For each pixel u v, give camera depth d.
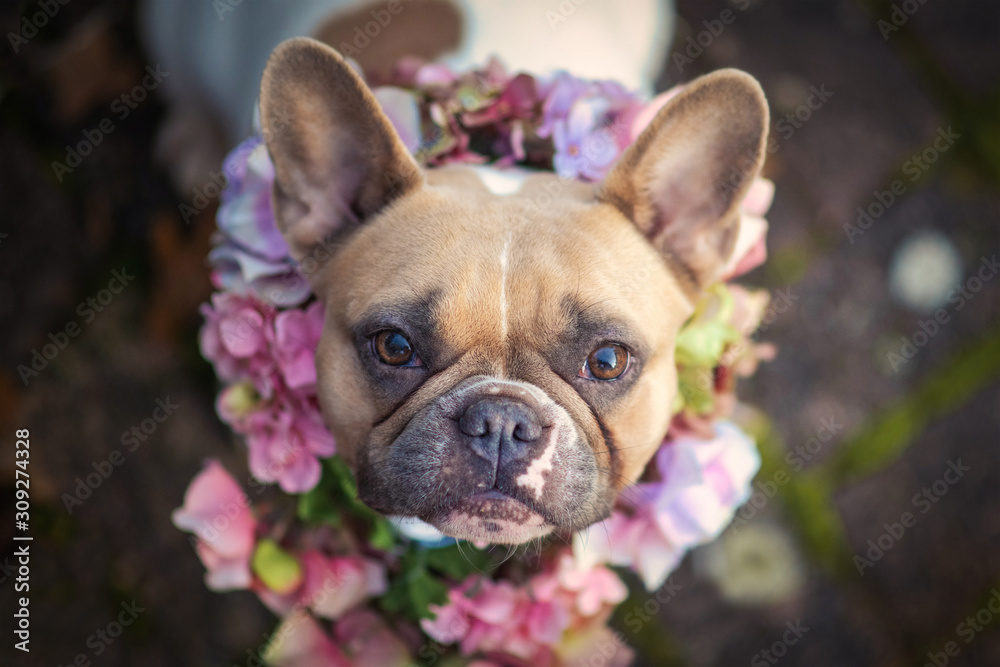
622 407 2.62
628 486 2.88
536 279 2.46
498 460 2.41
